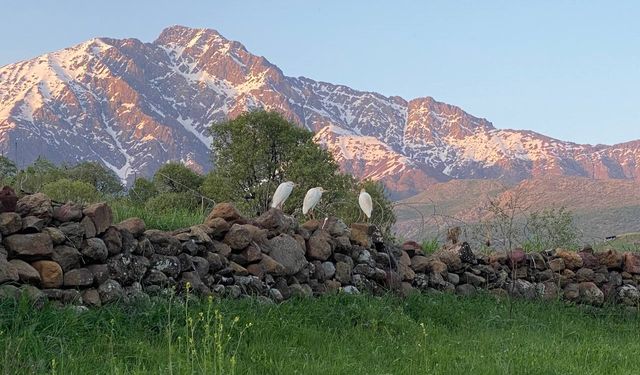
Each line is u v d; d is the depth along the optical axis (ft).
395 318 37.99
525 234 62.03
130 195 66.69
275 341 31.53
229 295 36.91
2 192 31.48
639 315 53.16
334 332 34.96
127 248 33.42
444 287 49.78
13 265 29.55
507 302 49.14
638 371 31.71
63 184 74.18
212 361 26.32
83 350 27.04
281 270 39.86
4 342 25.55
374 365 29.58
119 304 31.89
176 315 31.48
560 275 54.70
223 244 38.91
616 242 64.85
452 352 32.71
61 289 30.81
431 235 56.80
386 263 47.37
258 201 119.96
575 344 38.17
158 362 26.37
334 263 44.45
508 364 30.37
